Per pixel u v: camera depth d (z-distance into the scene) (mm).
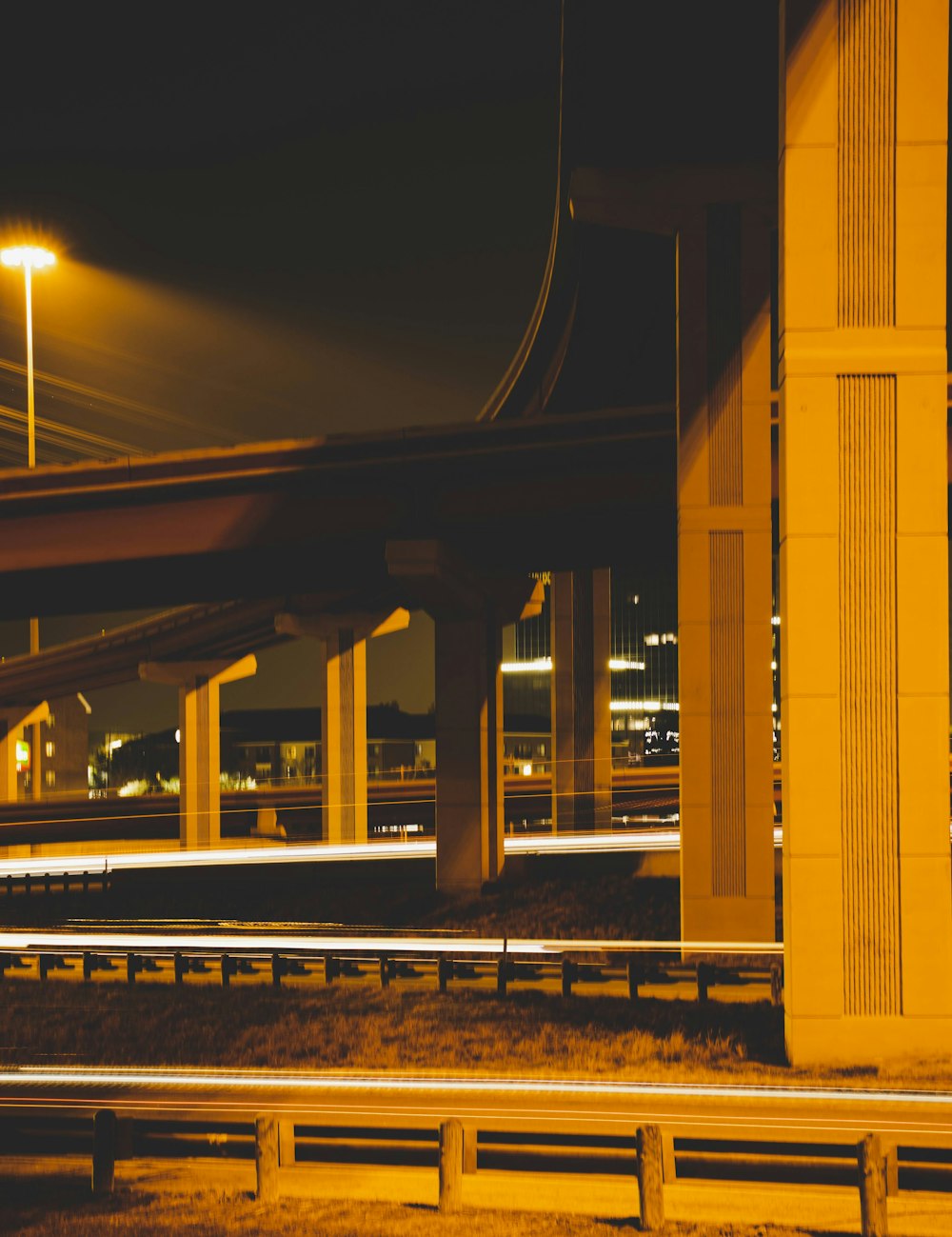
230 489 50406
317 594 87375
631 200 35906
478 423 47750
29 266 77375
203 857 70062
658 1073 20594
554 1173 15266
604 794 73000
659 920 43500
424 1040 24016
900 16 20625
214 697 98375
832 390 20656
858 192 20688
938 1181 14328
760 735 35156
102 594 58531
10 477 51469
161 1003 29188
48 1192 15336
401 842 74312
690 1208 13883
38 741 105875
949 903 20250
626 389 63406
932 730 20422
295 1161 16188
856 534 20625
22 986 32219
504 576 58688
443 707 54562
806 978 20359
